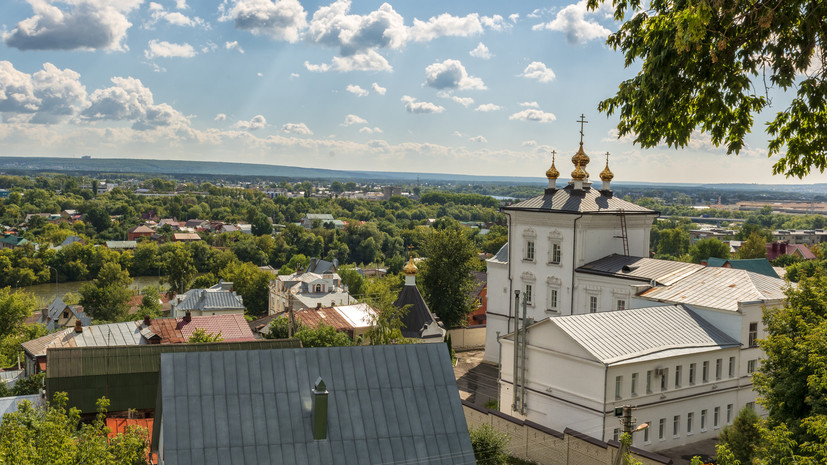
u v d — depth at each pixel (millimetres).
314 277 126062
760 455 29953
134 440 26969
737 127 15914
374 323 71750
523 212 69188
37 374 64562
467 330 83438
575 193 68000
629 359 45344
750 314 50812
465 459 25062
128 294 147250
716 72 14594
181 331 76062
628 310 51438
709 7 12977
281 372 25609
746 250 162875
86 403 45406
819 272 38875
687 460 44875
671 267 59781
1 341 96062
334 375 26047
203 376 24797
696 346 48812
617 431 44750
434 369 27172
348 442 24484
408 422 25500
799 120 16406
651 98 15609
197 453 23016
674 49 14516
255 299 159250
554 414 48312
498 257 75188
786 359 33594
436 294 90000
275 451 23656
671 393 47312
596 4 17359
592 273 63031
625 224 66250
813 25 13633
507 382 52625
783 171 17578
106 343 72188
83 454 25094
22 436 25047
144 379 46938
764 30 14078
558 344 47969
